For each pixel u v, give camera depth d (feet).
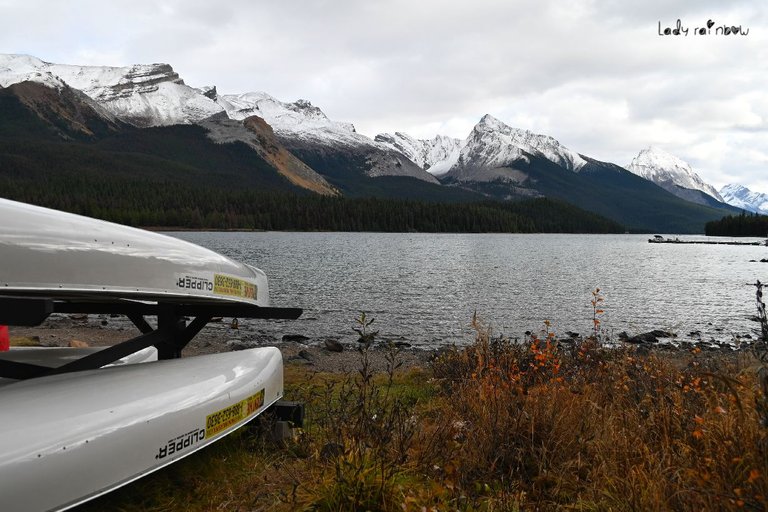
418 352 46.29
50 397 9.84
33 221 9.73
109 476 9.36
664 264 179.11
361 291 90.02
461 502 11.00
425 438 13.96
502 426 14.02
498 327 60.08
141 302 15.30
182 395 11.46
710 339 55.88
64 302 15.28
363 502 10.64
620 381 17.62
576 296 88.53
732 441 10.69
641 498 10.28
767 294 94.89
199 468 12.71
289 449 14.12
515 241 414.62
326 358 42.29
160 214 528.22
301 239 365.61
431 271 132.98
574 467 12.75
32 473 8.16
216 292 13.12
